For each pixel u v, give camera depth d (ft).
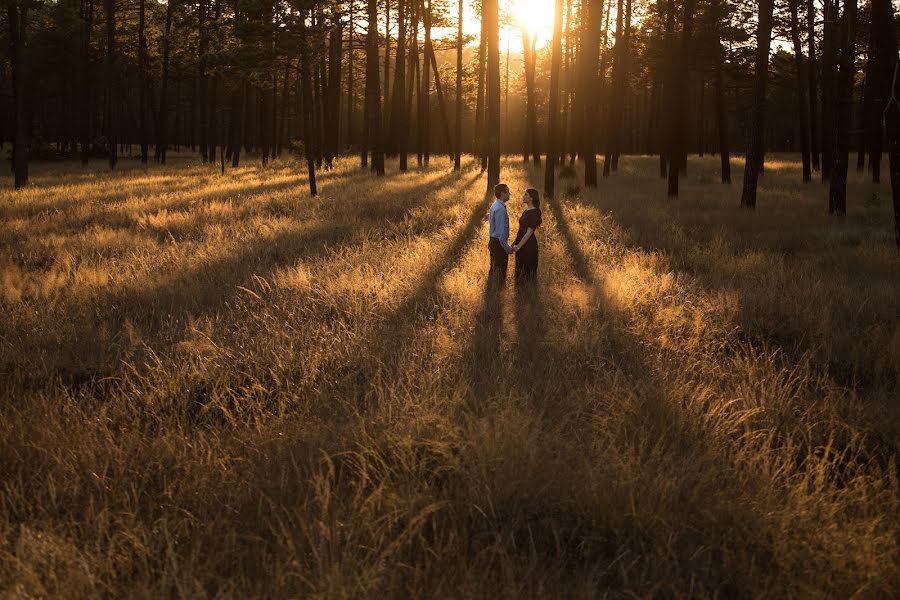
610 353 23.08
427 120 149.89
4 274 35.17
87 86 171.94
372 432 15.69
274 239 46.34
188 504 12.97
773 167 143.23
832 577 10.84
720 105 104.01
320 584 10.00
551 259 38.63
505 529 12.22
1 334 25.54
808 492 13.41
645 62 131.34
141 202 69.82
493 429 15.12
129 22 182.19
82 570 10.49
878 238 46.68
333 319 27.50
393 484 13.39
